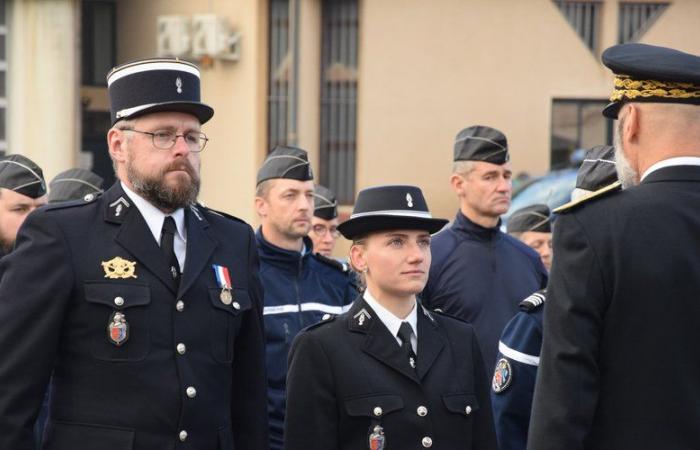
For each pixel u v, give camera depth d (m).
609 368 5.37
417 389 6.70
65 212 6.33
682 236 5.36
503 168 9.30
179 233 6.47
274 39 27.80
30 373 6.05
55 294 6.12
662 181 5.43
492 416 6.93
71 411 6.15
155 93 6.31
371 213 6.82
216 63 28.03
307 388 6.71
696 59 5.41
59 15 28.66
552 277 5.47
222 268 6.51
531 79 28.56
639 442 5.31
